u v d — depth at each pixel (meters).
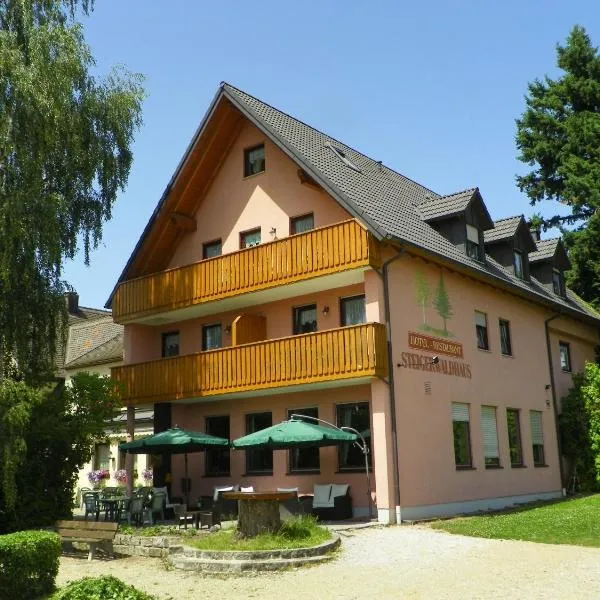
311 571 12.04
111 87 22.17
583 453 26.78
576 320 30.52
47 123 19.09
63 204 19.44
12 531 18.34
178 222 25.14
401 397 19.34
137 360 25.75
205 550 13.01
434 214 23.61
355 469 20.36
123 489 24.77
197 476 24.12
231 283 22.19
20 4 20.20
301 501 18.56
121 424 27.42
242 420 23.30
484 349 23.64
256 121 21.86
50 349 19.98
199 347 25.02
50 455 19.67
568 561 12.00
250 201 23.94
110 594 8.34
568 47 40.53
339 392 20.94
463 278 22.98
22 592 10.86
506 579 10.79
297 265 20.55
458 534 15.59
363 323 19.22
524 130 40.94
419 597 9.88
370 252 19.11
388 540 14.97
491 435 23.20
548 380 27.25
